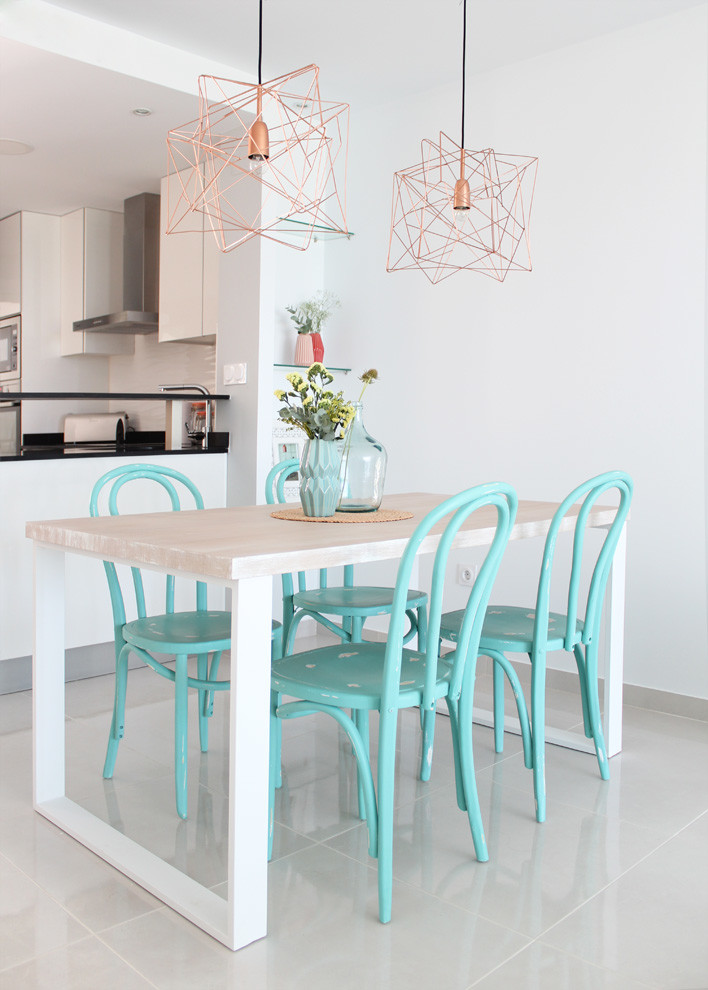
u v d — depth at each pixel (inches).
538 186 140.0
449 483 155.0
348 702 72.4
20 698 127.7
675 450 126.3
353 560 72.7
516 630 96.7
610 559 97.8
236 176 154.6
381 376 164.6
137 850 80.0
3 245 219.0
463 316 151.3
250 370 152.9
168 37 130.0
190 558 67.2
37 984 61.4
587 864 80.0
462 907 72.3
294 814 90.8
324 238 170.2
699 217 122.5
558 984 61.9
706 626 124.0
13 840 83.4
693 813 91.7
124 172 176.2
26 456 129.0
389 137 160.4
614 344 132.3
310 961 64.6
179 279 175.8
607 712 108.5
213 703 121.8
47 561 88.3
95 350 210.1
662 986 61.8
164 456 146.7
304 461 92.4
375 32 129.8
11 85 130.7
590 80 133.1
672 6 121.7
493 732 117.6
